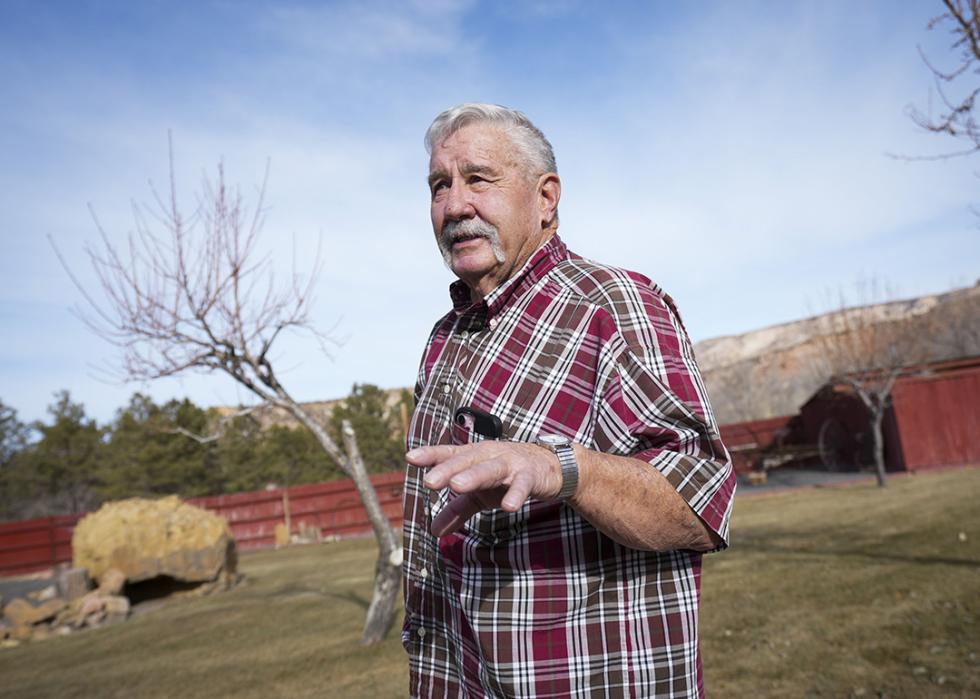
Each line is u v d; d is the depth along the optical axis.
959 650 4.14
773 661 4.39
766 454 24.73
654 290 1.27
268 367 6.04
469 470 0.82
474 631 1.17
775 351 49.56
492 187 1.36
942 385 19.33
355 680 5.12
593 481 0.93
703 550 1.09
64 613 10.21
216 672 5.89
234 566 12.93
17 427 43.19
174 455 31.59
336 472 31.70
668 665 1.13
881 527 9.27
